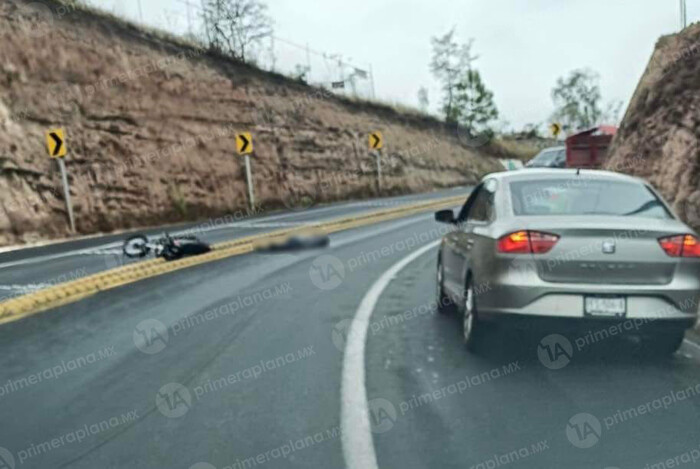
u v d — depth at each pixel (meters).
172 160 21.25
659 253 4.16
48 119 18.14
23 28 19.06
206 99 24.50
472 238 5.05
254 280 8.42
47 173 17.16
